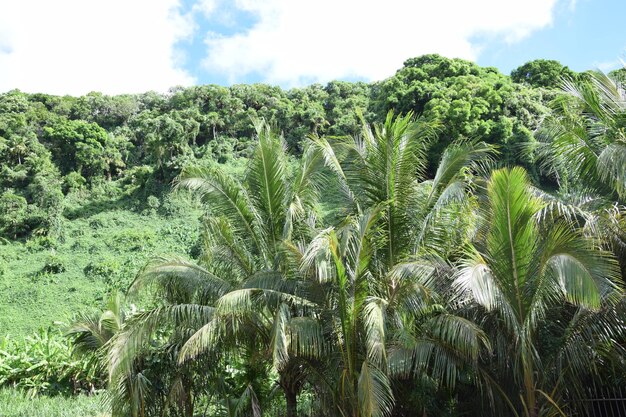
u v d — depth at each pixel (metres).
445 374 8.97
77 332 11.95
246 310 8.91
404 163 10.13
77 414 13.88
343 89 71.81
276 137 11.54
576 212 8.49
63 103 72.56
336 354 9.06
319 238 8.04
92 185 56.78
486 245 8.13
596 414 8.71
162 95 78.00
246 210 11.08
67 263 43.81
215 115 66.75
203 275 10.34
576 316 7.89
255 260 11.04
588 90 8.84
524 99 36.38
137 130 67.12
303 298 9.27
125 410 10.70
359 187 10.64
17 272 42.69
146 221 51.31
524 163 30.02
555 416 8.09
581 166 8.97
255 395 10.48
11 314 36.91
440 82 44.31
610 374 8.63
